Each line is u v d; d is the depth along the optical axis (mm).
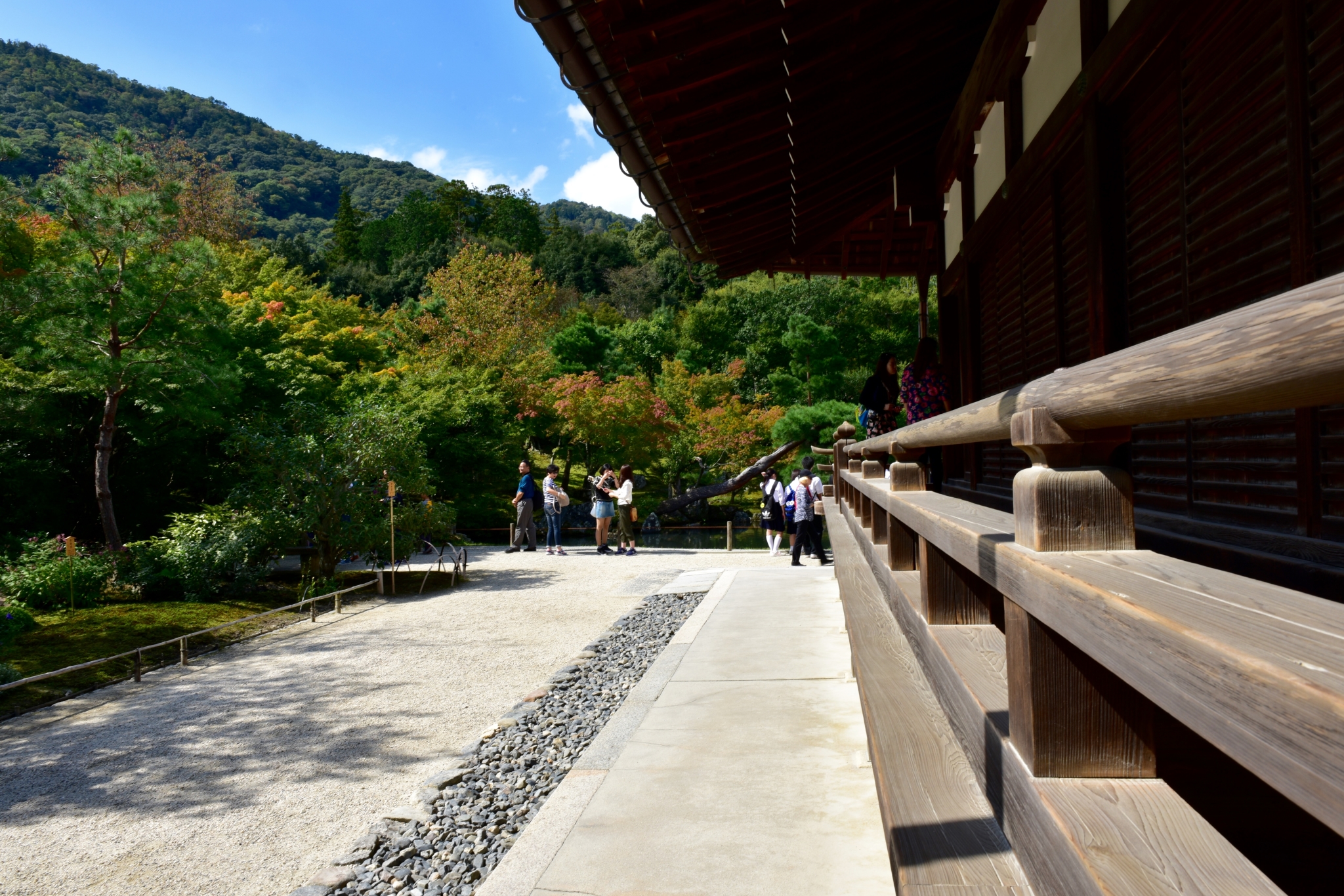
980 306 5594
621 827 3047
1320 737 452
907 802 1504
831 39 3744
